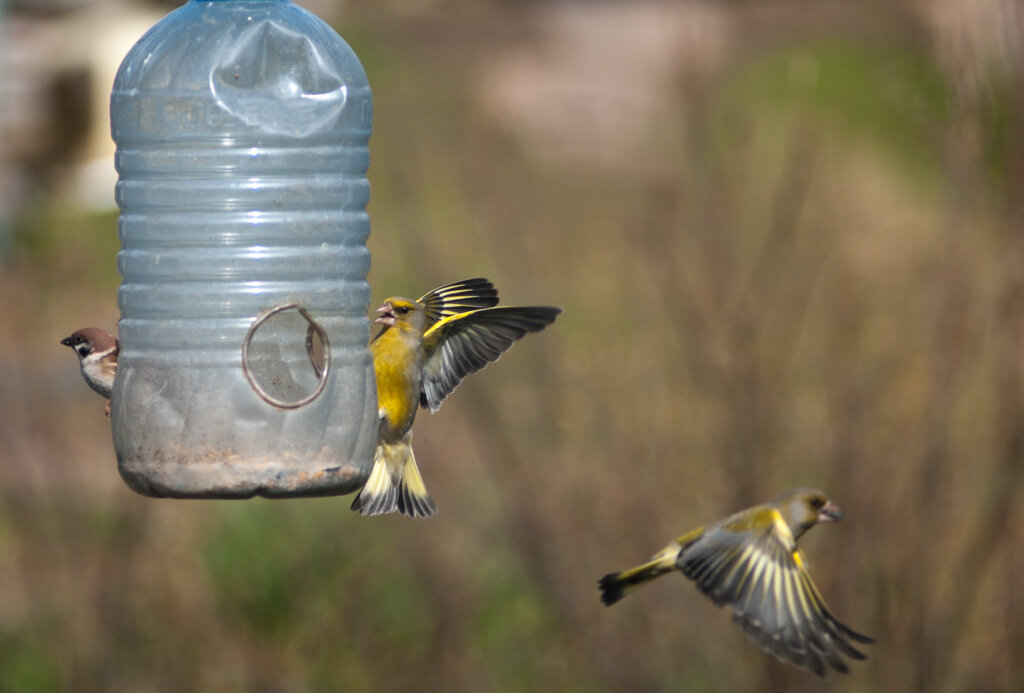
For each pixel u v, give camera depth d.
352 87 8.16
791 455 14.41
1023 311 13.79
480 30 43.25
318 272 7.92
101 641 15.27
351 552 16.00
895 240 17.11
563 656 14.78
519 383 15.48
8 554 16.03
